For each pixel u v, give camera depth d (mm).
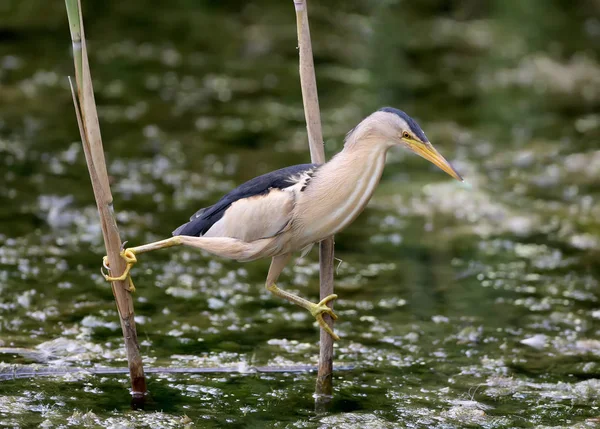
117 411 7766
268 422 7715
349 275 11734
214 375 8695
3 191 13562
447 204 14523
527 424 7812
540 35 24516
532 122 18859
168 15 24047
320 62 21938
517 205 14469
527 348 9672
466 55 23188
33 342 9180
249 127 17578
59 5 23656
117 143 16031
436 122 18578
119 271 7480
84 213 13016
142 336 9555
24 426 7332
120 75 19844
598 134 18156
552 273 11922
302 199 7230
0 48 20531
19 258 11406
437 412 8023
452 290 11320
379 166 7273
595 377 8938
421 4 26141
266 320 10211
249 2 25281
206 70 20812
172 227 12695
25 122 16578
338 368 9008
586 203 14602
